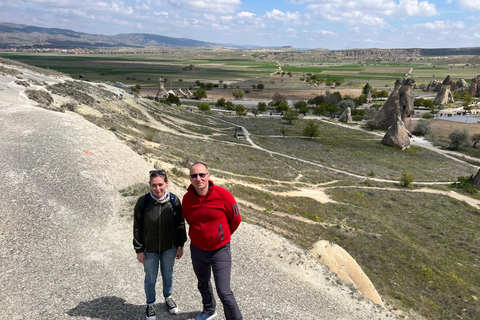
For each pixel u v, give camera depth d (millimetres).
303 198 32188
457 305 17844
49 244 8727
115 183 13719
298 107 134375
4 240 8602
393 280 19531
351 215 29938
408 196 40000
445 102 153000
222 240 5281
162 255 5863
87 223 10227
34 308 6062
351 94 186875
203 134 66750
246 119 102625
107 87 75312
